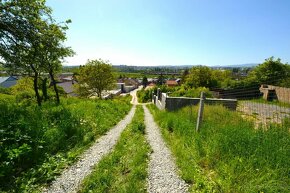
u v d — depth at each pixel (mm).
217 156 5648
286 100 12484
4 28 10766
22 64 12883
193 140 6891
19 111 9781
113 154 6402
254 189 3998
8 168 4941
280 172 4426
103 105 18531
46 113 10188
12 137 6199
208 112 11328
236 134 6301
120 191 4270
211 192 4207
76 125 9305
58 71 20219
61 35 12609
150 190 4398
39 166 5422
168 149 7180
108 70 45188
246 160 4973
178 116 12000
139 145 7414
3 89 36562
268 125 7707
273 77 10891
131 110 27266
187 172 5051
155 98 36656
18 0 10500
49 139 6910
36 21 11422
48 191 4398
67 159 6062
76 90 46344
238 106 14492
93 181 4633
